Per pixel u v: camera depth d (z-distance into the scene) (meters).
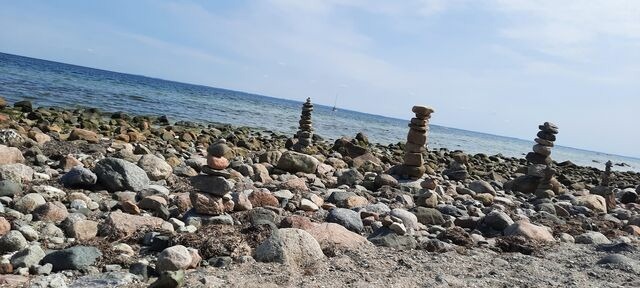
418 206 4.04
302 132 8.20
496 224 3.54
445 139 28.28
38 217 2.68
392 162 8.51
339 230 2.84
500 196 5.48
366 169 7.06
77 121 8.98
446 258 2.71
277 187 4.30
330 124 24.52
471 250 2.93
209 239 2.44
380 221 3.29
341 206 3.88
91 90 21.05
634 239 3.73
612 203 5.71
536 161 6.21
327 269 2.33
